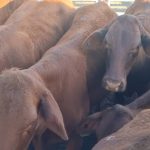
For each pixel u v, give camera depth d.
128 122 2.26
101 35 2.95
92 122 2.49
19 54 3.10
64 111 2.72
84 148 3.02
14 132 2.06
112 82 2.75
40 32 3.36
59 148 2.99
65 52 2.80
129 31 2.88
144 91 3.19
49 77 2.56
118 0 5.90
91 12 3.39
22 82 2.17
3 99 2.10
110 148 1.99
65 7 3.75
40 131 2.47
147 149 1.83
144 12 3.47
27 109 2.10
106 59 2.93
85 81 2.88
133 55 2.89
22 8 3.78
